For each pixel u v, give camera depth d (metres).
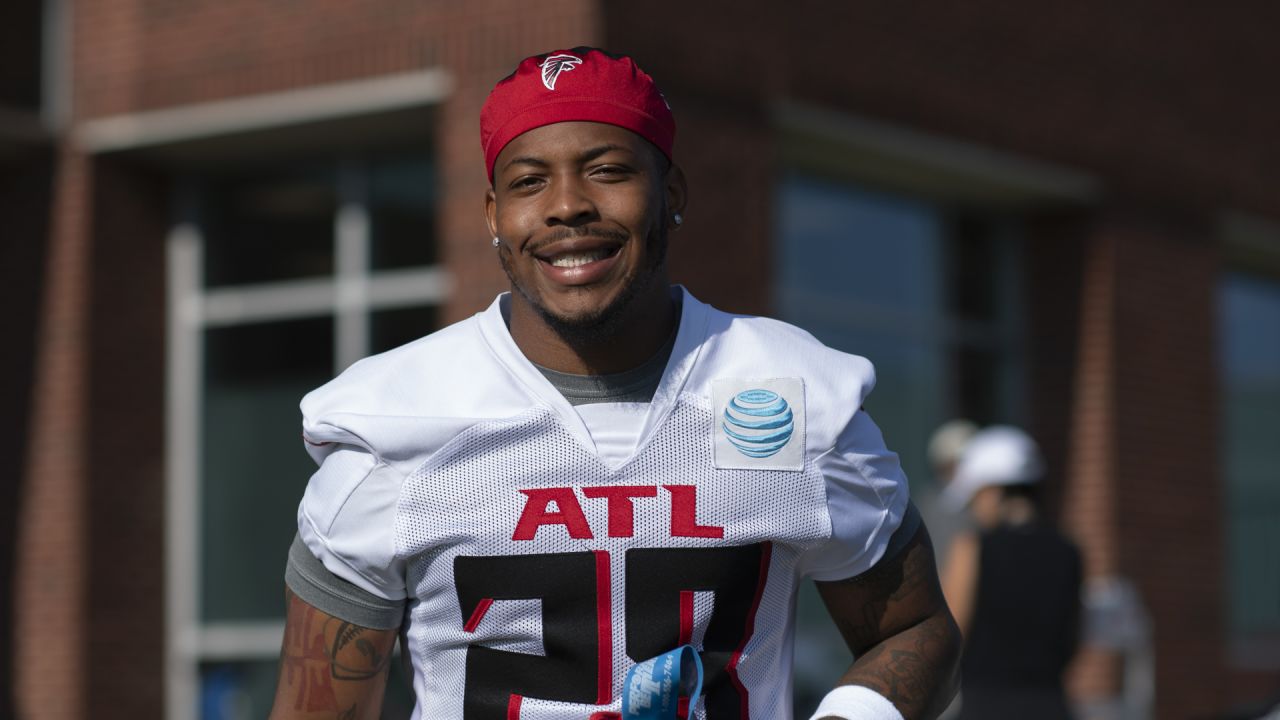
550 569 2.81
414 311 10.34
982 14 11.43
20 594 10.47
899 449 11.71
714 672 2.84
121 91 10.43
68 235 10.50
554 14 9.11
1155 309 12.61
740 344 2.98
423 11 9.55
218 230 10.87
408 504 2.85
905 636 3.08
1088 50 12.25
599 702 2.82
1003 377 12.41
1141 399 12.41
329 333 10.57
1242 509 14.20
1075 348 12.30
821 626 10.76
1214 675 12.82
